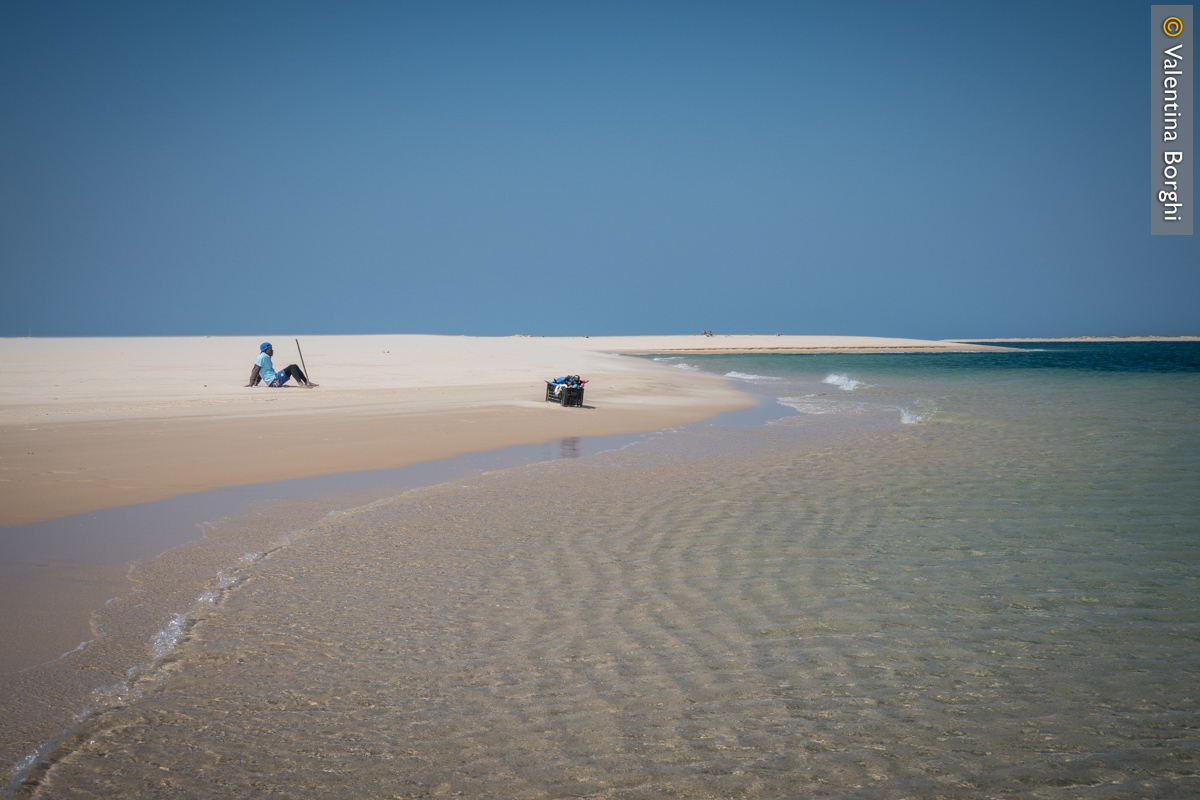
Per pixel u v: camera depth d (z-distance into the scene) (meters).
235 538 8.27
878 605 6.41
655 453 14.70
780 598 6.56
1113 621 6.08
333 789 3.69
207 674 4.93
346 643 5.47
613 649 5.45
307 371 36.16
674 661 5.25
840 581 7.03
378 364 41.03
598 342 143.88
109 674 4.90
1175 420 20.62
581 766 3.92
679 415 21.83
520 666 5.13
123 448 13.97
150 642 5.42
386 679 4.90
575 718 4.43
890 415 22.44
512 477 12.04
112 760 3.91
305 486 11.23
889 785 3.80
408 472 12.45
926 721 4.47
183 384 28.08
